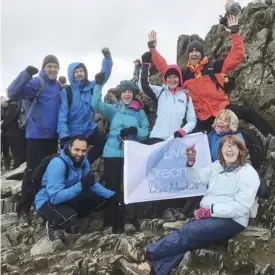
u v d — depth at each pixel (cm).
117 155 354
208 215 273
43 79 369
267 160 350
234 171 281
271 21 469
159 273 274
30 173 371
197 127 369
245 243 273
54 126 371
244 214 271
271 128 359
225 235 275
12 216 410
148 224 333
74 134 374
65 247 323
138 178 335
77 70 372
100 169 429
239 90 445
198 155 339
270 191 325
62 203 328
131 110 365
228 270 268
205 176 300
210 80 372
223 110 338
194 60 378
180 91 358
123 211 354
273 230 288
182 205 349
